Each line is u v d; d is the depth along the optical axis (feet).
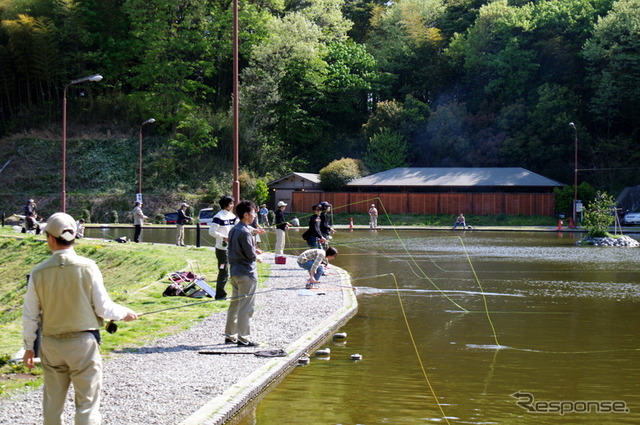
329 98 248.32
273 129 237.04
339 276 56.03
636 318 38.65
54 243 16.71
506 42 231.50
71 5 243.40
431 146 226.99
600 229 108.47
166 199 196.85
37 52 238.27
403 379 25.34
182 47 230.07
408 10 266.98
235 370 25.05
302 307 40.14
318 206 57.98
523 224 172.65
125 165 215.72
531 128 211.82
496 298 46.62
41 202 197.36
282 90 235.20
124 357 27.07
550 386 24.54
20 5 256.73
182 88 231.50
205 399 21.34
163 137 231.50
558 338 33.01
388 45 264.11
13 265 87.10
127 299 43.78
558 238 124.67
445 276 60.34
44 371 16.60
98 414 16.70
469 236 131.13
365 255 84.12
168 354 27.66
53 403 16.53
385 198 186.60
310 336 31.65
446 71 252.42
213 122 226.17
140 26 232.53
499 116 220.84
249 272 29.50
